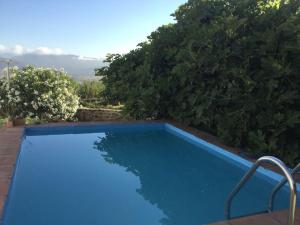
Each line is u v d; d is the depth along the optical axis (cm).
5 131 832
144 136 930
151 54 1008
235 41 768
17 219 438
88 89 1753
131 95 1010
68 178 602
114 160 722
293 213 278
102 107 1596
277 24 752
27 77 1328
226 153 694
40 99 1304
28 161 696
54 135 915
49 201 500
